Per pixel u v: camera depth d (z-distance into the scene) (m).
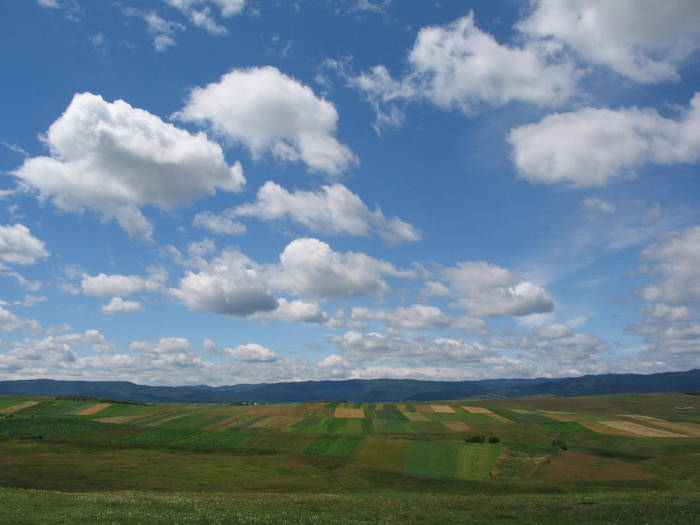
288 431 131.75
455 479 72.19
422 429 142.00
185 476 67.62
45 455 84.00
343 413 166.75
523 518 31.95
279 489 61.56
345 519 30.66
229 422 144.25
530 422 159.38
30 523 26.72
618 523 30.28
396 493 58.38
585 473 77.56
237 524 27.95
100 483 60.69
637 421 162.38
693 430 145.50
